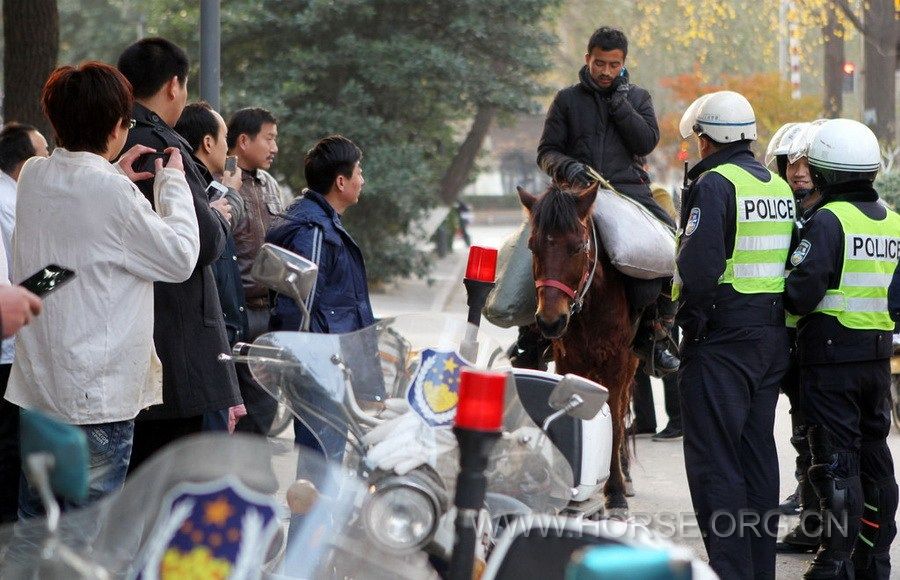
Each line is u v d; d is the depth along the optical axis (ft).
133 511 16.05
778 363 32.01
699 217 31.14
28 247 25.59
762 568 31.53
